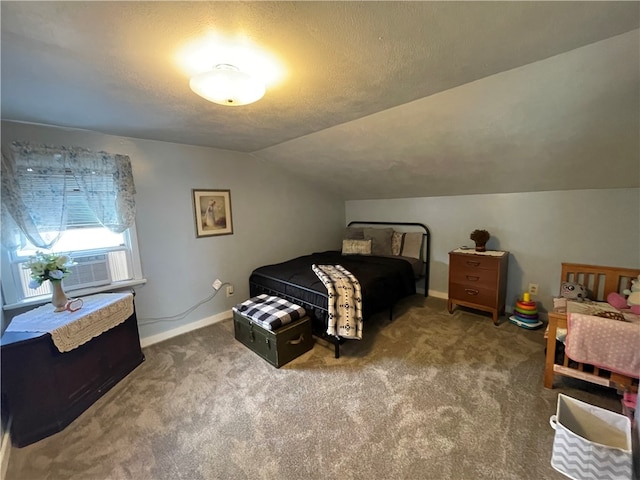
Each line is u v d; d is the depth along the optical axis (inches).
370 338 105.7
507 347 96.3
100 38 42.5
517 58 53.6
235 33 42.7
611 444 55.4
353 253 153.2
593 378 68.6
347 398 74.7
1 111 72.2
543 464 54.5
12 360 61.7
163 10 36.8
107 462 58.4
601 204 97.9
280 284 114.3
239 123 88.3
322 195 170.4
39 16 36.7
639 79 54.4
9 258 80.3
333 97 69.5
